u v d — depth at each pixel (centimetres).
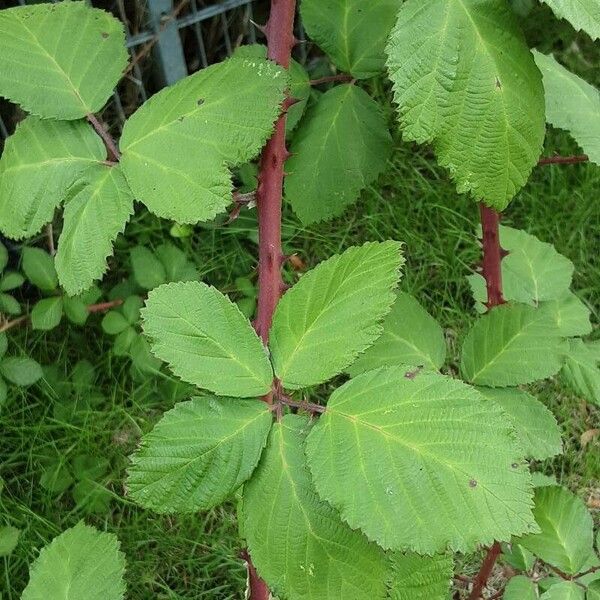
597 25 28
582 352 48
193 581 65
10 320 74
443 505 24
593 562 46
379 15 43
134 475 26
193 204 29
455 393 25
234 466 26
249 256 77
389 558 26
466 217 79
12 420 70
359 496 24
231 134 29
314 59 81
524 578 46
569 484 70
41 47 32
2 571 64
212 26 78
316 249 78
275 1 31
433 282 77
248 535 26
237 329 27
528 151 31
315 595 25
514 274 51
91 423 70
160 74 75
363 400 26
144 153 30
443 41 30
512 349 37
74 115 32
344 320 27
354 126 43
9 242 75
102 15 33
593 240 80
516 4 71
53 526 65
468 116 30
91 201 30
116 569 38
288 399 27
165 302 27
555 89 39
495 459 25
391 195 81
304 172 44
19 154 32
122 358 73
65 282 30
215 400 26
